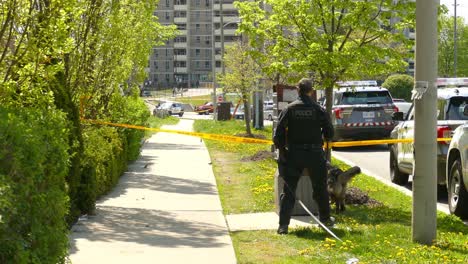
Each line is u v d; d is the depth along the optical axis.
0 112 5.60
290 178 9.70
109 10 14.33
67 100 10.38
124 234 9.67
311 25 12.18
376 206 11.95
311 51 11.94
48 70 8.61
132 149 19.64
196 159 21.88
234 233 9.81
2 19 8.22
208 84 114.69
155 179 16.45
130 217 11.10
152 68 129.88
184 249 8.67
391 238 9.05
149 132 37.72
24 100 8.45
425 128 8.70
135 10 18.25
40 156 5.70
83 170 11.12
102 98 16.19
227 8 121.94
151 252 8.48
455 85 14.72
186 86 127.38
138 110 24.19
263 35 12.58
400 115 15.95
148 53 23.52
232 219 10.98
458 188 11.35
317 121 9.66
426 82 8.61
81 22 12.79
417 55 8.66
